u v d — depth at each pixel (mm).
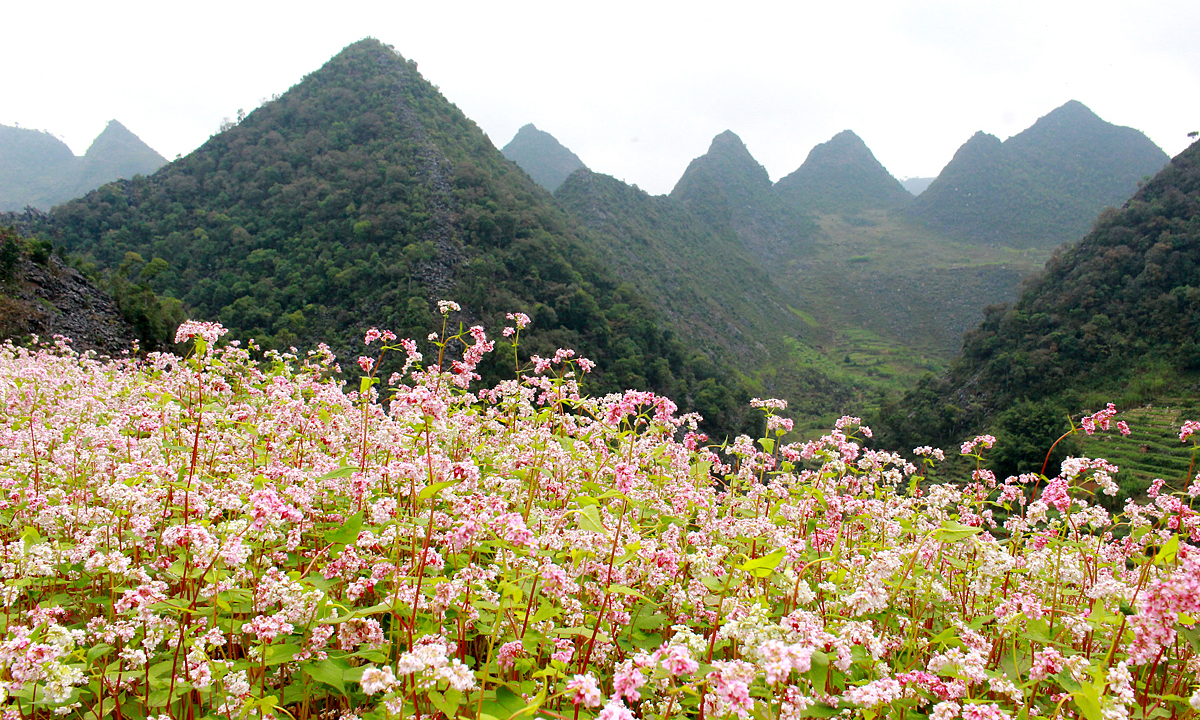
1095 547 6047
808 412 146250
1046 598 5688
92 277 52438
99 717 3404
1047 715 3971
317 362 11000
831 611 4668
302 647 3816
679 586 4906
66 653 3289
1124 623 3863
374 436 5969
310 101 147500
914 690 3994
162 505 5215
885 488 6938
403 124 138500
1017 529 6371
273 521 3959
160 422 6891
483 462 7660
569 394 8617
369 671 3043
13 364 14055
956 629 4809
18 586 4027
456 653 4168
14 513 5641
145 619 3729
